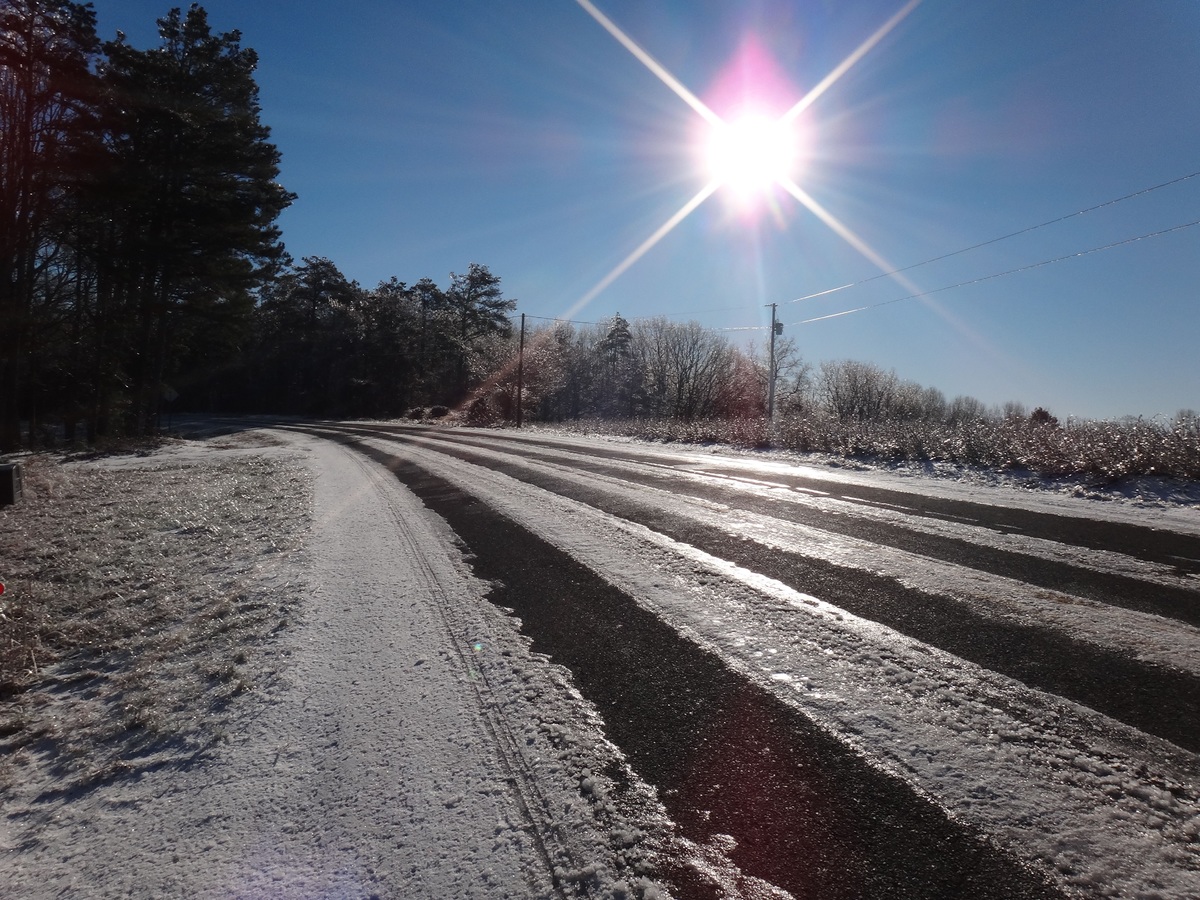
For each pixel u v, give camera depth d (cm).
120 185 2227
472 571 600
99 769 315
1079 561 542
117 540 809
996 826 231
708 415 5038
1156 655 359
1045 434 1129
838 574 529
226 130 2553
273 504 1034
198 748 325
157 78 2436
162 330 2841
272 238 2791
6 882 240
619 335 6456
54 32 2078
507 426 3775
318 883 227
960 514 753
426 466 1517
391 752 306
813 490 970
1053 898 199
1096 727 291
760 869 218
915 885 206
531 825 250
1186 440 925
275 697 369
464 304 6725
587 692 351
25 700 400
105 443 2366
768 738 296
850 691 335
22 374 2612
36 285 2484
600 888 216
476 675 382
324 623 480
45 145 2070
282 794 281
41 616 538
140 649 468
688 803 255
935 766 268
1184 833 224
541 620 463
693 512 815
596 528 750
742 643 401
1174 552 564
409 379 6316
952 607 444
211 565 674
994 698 321
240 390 7056
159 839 259
